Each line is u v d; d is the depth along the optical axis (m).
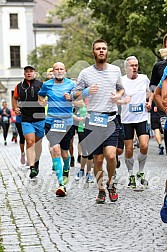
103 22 29.80
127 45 29.33
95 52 9.59
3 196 11.00
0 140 32.75
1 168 16.17
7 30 68.19
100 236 7.51
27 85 13.12
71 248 6.91
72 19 55.03
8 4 67.88
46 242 7.23
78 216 8.88
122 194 10.84
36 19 70.50
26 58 65.31
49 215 9.01
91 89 9.36
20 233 7.77
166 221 7.64
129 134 11.41
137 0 25.98
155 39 27.64
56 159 10.98
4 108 28.53
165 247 6.84
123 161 16.66
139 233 7.61
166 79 7.54
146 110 11.35
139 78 11.26
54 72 11.38
